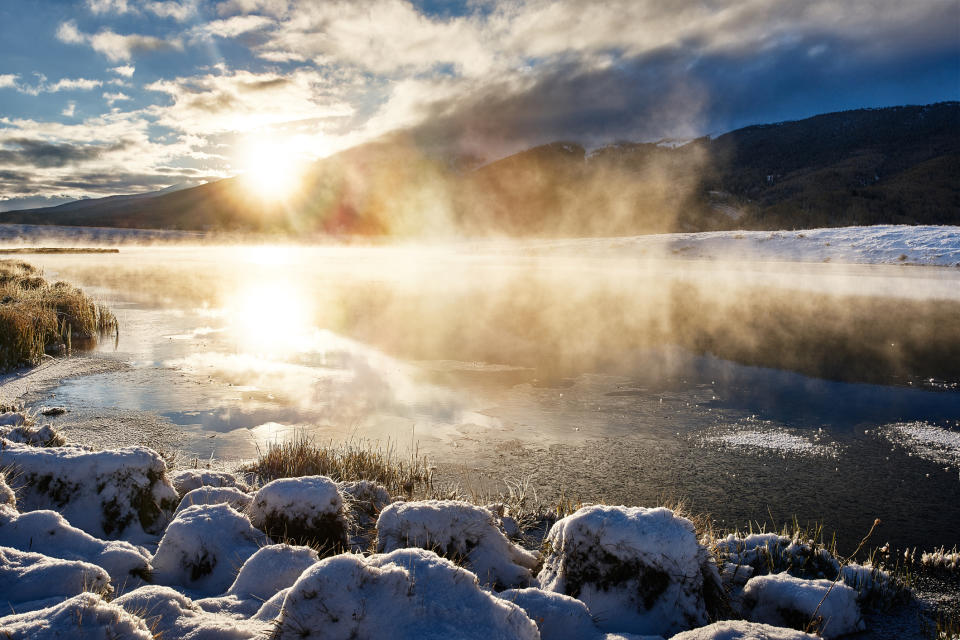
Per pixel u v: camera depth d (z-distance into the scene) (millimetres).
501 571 3391
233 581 3051
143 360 11914
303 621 2018
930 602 3842
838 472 6398
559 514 5238
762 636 2441
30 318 12750
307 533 3664
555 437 7539
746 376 10703
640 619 2971
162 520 4176
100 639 1809
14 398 9023
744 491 5926
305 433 7574
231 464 6383
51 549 2879
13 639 1736
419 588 2111
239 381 10266
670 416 8406
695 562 3061
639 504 5574
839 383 10141
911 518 5359
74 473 4016
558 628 2586
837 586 3406
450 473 6340
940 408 8680
